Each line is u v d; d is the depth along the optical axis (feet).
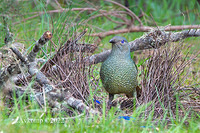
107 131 22.86
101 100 32.35
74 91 29.35
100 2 56.75
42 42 25.21
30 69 27.78
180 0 62.90
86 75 30.63
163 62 31.30
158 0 65.82
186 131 24.36
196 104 31.35
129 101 32.17
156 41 33.40
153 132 24.11
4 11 37.04
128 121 24.91
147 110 28.63
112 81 29.94
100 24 54.29
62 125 24.48
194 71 38.88
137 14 59.21
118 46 29.68
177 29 44.75
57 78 30.27
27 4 48.70
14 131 21.22
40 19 47.60
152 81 30.78
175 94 30.76
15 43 34.76
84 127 23.40
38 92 27.63
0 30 36.60
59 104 27.07
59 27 37.78
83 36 34.88
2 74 28.04
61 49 31.27
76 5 53.62
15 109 26.55
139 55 44.34
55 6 50.24
